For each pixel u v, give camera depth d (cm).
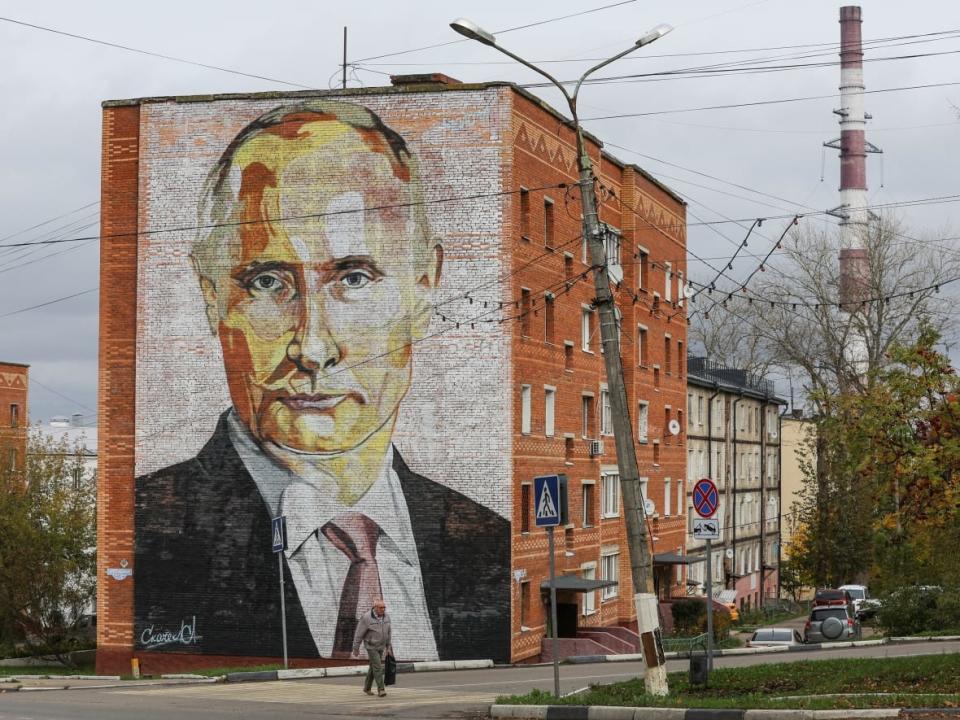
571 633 4844
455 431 4275
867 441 2452
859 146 9575
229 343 4406
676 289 6362
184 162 4444
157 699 2705
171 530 4419
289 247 4378
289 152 4384
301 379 4359
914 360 2425
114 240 4488
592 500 5144
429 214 4303
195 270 4434
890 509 2555
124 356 4475
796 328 7012
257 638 4338
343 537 4309
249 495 4375
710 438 7506
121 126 4494
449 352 4284
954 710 1905
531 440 4438
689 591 6806
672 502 6344
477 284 4272
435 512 4266
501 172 4269
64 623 5350
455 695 2750
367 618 2734
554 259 4678
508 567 4228
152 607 4416
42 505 5291
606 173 5322
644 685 2420
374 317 4328
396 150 4325
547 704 2241
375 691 2869
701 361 8125
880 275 6631
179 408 4431
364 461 4316
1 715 2311
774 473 9175
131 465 4459
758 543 8662
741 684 2398
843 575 7050
